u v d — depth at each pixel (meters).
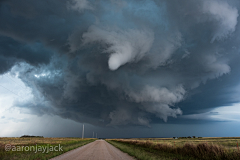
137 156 13.68
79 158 13.47
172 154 14.95
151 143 26.33
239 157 10.26
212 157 11.44
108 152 18.92
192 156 12.96
